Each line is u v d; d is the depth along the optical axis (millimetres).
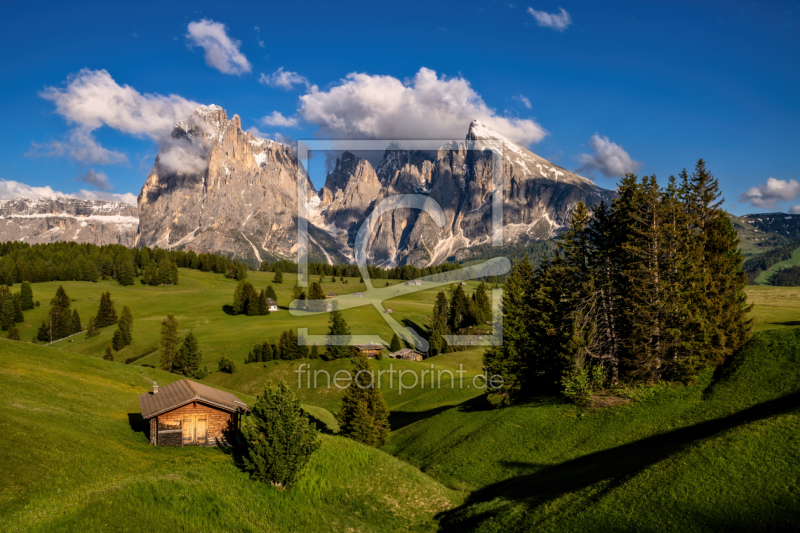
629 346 45562
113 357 111500
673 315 42281
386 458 40156
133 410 42094
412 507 34719
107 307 140375
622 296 46000
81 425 34469
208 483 29484
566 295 49875
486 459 41906
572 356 46750
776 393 35000
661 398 41125
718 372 41719
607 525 25297
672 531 23625
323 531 29922
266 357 96062
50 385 41625
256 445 32094
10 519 21484
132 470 29672
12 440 28078
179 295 182000
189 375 91875
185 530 25156
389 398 76000
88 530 22422
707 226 46406
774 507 23172
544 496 31344
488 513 31500
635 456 33281
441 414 57281
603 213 49938
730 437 29047
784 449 26641
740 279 44656
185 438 35125
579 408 44281
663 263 43906
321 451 37812
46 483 25016
